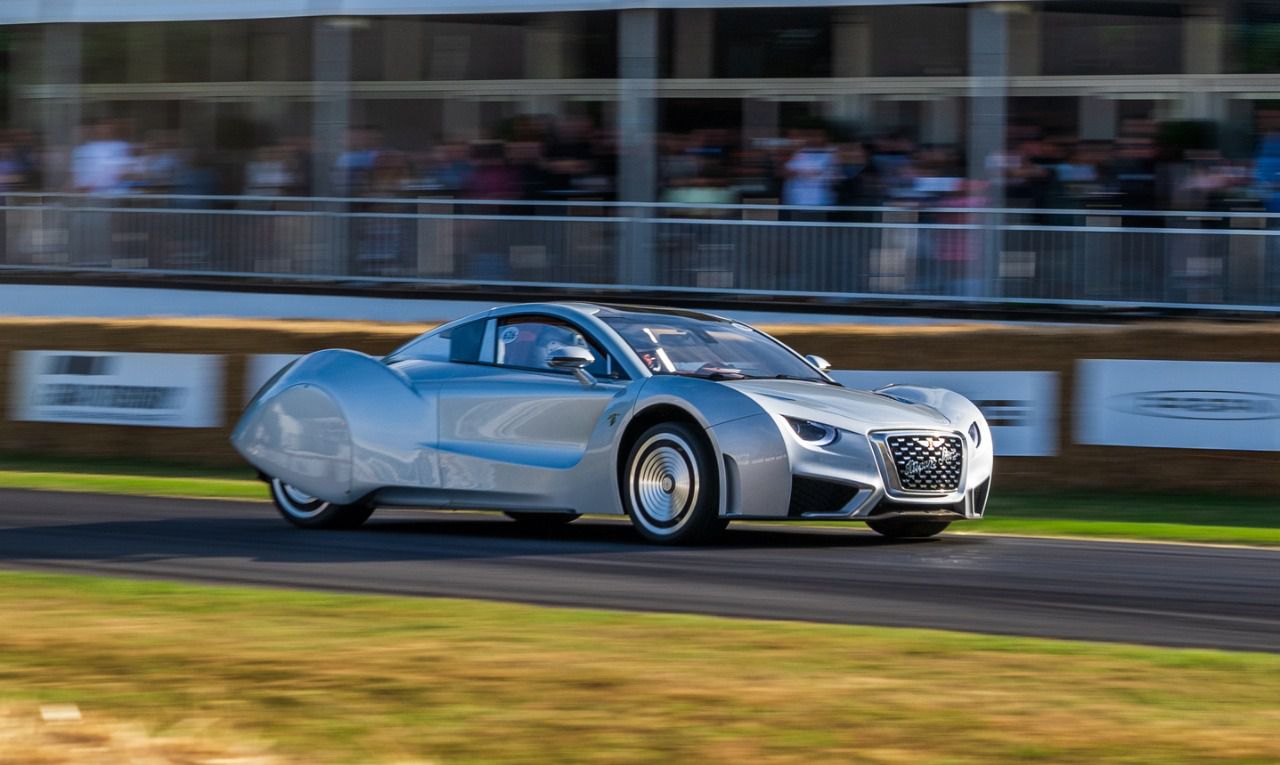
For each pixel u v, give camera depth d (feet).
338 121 140.36
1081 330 92.99
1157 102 130.62
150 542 64.13
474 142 132.67
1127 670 36.45
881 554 60.64
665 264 122.01
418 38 153.58
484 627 41.65
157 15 146.00
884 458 61.46
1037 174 114.32
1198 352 90.99
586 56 148.15
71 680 34.50
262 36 158.40
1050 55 133.90
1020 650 38.81
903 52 136.15
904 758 28.22
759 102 141.08
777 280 118.01
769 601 48.26
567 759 28.14
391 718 31.01
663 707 31.99
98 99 165.78
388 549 61.98
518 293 126.52
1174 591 51.80
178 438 110.52
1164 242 106.63
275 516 77.20
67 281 142.10
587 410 64.08
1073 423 93.15
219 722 30.48
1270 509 86.17
